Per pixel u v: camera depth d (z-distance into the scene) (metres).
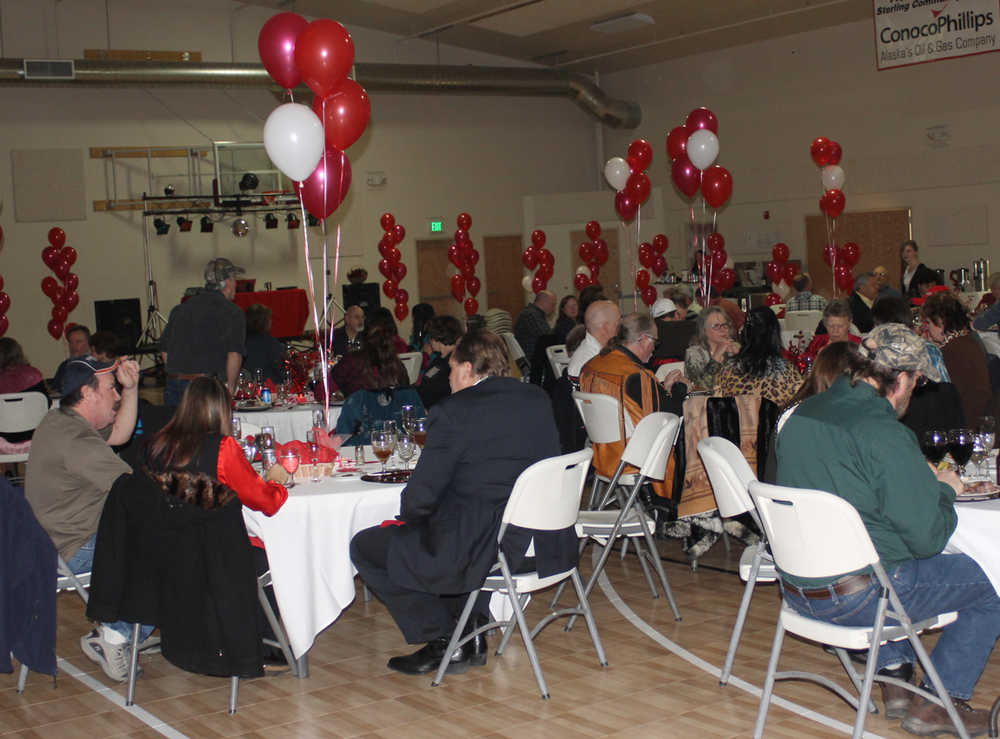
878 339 2.76
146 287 14.14
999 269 13.58
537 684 3.57
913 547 2.64
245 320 6.52
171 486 3.22
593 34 15.34
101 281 13.82
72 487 3.69
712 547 5.45
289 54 5.25
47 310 13.48
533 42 15.90
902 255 11.42
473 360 3.50
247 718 3.38
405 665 3.76
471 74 14.86
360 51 15.43
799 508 2.68
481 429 3.36
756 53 15.86
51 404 6.75
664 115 17.31
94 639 3.75
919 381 2.98
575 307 9.31
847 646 2.74
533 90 15.71
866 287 8.65
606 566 5.12
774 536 2.82
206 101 14.41
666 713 3.24
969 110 13.62
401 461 4.06
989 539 2.79
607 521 4.19
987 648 2.91
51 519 3.69
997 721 2.93
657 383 4.67
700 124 8.76
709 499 4.43
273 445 3.82
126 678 3.76
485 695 3.48
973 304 10.43
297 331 14.09
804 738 3.00
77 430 3.69
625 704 3.33
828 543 2.65
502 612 3.96
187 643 3.28
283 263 15.16
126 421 4.07
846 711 3.19
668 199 17.28
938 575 2.77
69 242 13.59
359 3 14.04
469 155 17.06
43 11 13.03
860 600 2.71
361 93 5.24
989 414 4.69
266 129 4.84
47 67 11.97
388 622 4.43
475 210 17.16
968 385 4.72
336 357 7.38
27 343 13.37
